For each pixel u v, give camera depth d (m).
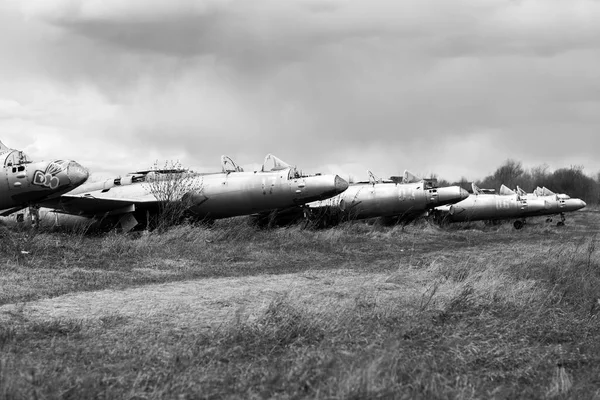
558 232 43.44
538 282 14.28
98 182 28.73
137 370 7.09
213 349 7.78
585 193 104.44
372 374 6.82
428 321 9.66
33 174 21.72
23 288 12.52
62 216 27.33
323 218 33.38
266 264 18.58
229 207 27.80
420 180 38.97
